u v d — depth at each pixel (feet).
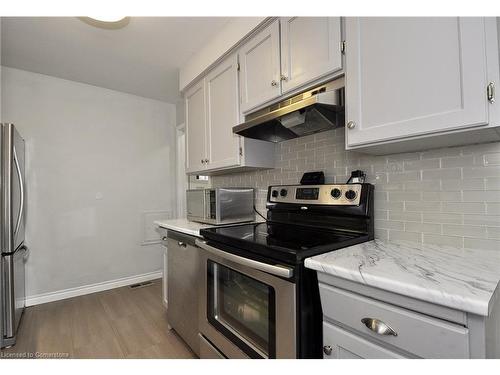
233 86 5.91
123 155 10.25
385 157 4.26
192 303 5.64
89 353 5.81
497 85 2.48
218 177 8.63
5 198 6.10
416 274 2.49
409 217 3.98
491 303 1.99
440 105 2.77
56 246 8.79
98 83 9.37
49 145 8.71
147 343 6.20
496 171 3.22
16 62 7.79
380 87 3.26
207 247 4.55
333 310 2.93
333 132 5.07
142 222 10.64
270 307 3.50
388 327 2.44
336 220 4.64
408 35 3.01
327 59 3.94
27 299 8.23
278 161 6.26
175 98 10.94
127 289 9.73
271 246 3.49
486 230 3.29
